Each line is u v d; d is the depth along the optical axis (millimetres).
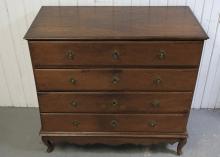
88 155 2031
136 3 1991
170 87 1708
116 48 1548
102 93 1738
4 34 2131
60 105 1797
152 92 1733
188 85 1699
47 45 1546
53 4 2010
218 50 2174
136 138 1920
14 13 2043
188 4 2000
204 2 1981
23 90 2418
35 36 1514
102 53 1569
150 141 1935
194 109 2465
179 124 1869
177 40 1519
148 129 1895
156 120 1850
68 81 1691
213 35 2113
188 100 1763
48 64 1622
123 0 1980
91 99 1766
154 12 1826
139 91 1731
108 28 1587
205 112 2428
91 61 1604
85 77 1673
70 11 1848
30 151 2066
